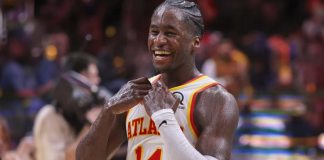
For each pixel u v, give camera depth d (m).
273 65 16.42
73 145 8.38
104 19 15.04
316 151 13.45
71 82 8.69
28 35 15.21
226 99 5.06
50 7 15.59
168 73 5.19
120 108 5.07
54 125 8.82
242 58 15.51
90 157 5.22
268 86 16.12
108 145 5.38
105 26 14.95
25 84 14.54
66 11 15.33
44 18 15.62
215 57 14.70
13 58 15.01
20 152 9.39
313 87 15.91
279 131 13.68
